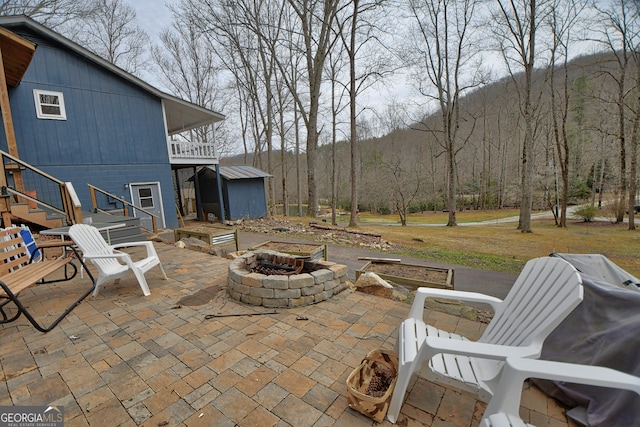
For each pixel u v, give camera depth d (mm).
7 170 5785
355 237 10109
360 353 2195
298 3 13688
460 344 1425
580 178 20891
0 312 2822
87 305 3049
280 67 14867
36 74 7668
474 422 1581
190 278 3926
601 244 10742
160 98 10156
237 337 2418
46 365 2033
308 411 1635
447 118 16531
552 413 1651
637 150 15109
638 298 1640
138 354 2172
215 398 1729
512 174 27359
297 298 2980
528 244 10719
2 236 2926
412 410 1669
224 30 13805
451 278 4125
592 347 1729
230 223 12250
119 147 9203
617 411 1446
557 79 17812
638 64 13391
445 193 28328
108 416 1585
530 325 1597
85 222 5715
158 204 10188
